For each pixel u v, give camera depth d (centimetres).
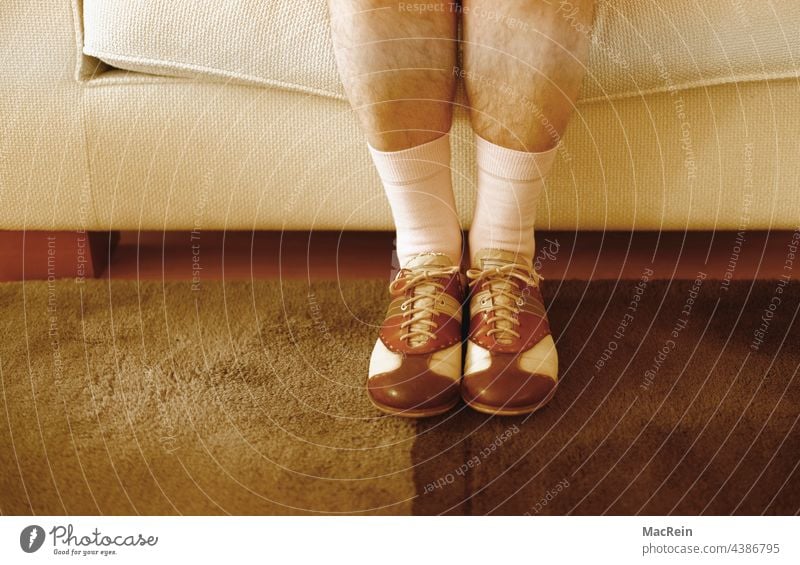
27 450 71
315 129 88
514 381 73
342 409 76
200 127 89
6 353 84
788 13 79
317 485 67
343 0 70
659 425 73
